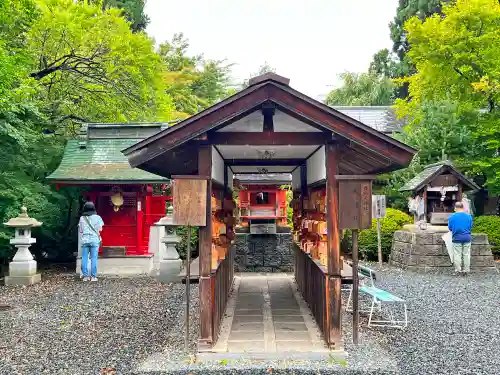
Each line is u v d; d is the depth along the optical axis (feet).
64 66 44.96
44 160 38.34
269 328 18.40
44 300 25.72
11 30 34.94
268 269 35.86
